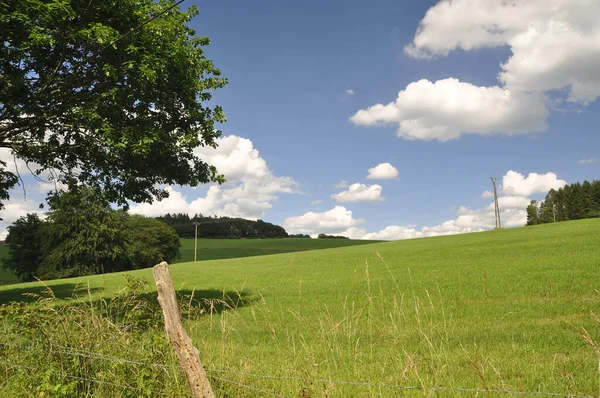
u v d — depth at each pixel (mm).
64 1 13766
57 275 68875
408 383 6031
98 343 6152
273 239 162500
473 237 69688
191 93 18312
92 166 18516
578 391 6457
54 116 15656
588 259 27625
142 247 90625
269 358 8141
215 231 179500
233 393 5391
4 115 15164
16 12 13008
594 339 10078
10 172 18266
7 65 14445
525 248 41000
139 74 15195
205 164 19188
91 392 5824
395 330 7988
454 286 22016
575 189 174250
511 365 8180
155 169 17562
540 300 16609
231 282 32406
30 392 5832
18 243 78312
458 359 8242
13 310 6617
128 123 16375
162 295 4621
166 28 16688
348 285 26109
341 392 5820
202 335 10344
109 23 15883
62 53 14914
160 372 5672
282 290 25391
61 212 68000
